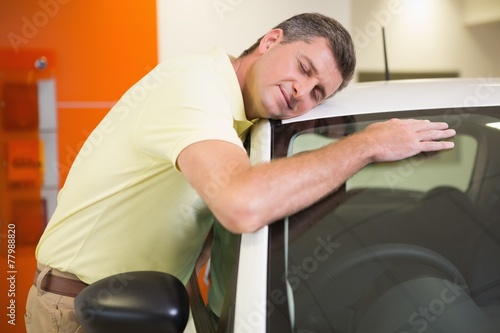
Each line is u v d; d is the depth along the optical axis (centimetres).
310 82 122
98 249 128
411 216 100
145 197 123
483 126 116
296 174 95
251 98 130
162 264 128
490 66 443
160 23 371
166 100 110
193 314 122
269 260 87
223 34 379
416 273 95
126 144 120
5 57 323
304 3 387
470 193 109
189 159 100
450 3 425
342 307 87
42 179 333
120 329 86
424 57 425
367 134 108
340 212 97
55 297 132
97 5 339
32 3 328
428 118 118
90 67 342
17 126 327
